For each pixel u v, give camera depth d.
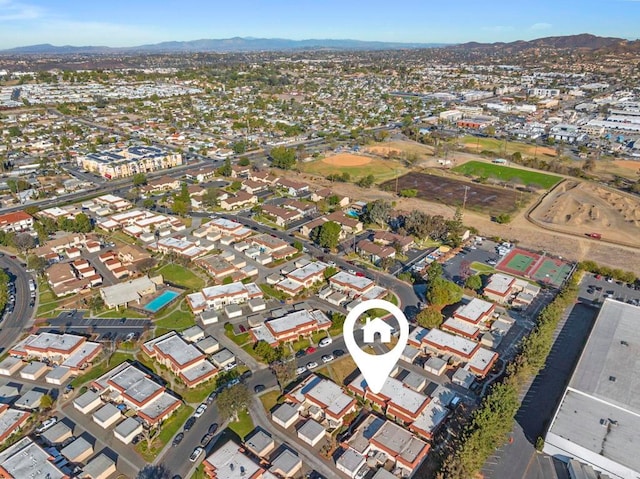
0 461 80.69
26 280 144.50
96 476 77.69
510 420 86.50
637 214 198.88
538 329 111.94
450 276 149.00
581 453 81.06
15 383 102.88
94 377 103.62
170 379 102.44
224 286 134.38
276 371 102.06
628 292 140.50
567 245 172.62
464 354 107.50
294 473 80.31
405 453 82.50
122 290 132.88
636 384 97.19
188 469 80.94
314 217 195.12
